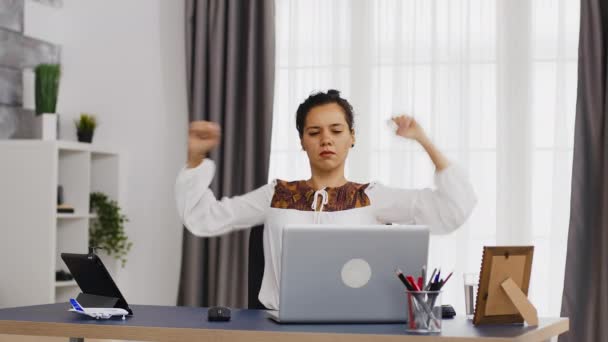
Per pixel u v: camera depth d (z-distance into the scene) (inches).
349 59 185.6
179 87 195.5
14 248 177.3
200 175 119.2
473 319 93.0
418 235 92.0
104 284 99.9
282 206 120.3
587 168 168.1
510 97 177.5
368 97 184.4
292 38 186.4
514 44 177.5
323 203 119.1
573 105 174.2
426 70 181.5
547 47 177.0
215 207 122.3
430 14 181.2
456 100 179.9
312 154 121.0
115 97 199.0
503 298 92.9
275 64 185.5
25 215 177.0
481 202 178.1
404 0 182.4
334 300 91.2
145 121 197.3
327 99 121.9
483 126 179.0
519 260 94.0
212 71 186.2
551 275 173.0
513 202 176.4
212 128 118.2
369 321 91.9
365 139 183.6
